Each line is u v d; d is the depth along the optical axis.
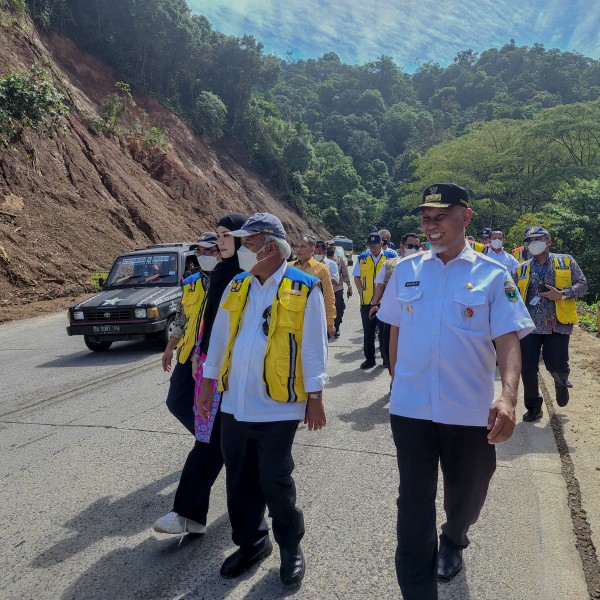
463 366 2.48
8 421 5.86
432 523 2.53
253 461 3.02
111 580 3.00
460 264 2.58
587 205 18.22
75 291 17.42
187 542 3.39
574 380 7.00
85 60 36.84
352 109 129.62
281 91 130.75
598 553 3.13
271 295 2.98
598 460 4.43
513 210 51.09
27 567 3.14
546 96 109.06
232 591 2.88
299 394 2.91
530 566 3.04
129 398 6.61
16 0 28.80
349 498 3.88
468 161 54.16
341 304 10.68
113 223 23.12
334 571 3.03
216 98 47.72
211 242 3.77
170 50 43.75
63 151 23.72
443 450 2.57
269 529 3.57
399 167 106.56
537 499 3.80
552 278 5.49
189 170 38.03
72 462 4.65
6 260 16.83
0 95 16.06
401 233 75.94
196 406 3.33
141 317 9.26
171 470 4.43
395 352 2.84
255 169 53.19
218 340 3.15
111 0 40.22
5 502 3.95
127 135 33.84
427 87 161.25
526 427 5.31
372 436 5.11
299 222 52.00
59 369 8.49
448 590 2.84
